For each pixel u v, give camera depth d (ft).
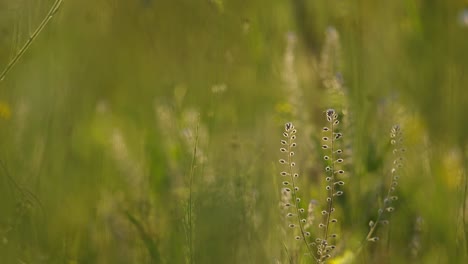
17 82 13.23
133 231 11.30
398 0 15.43
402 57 14.92
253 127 13.29
